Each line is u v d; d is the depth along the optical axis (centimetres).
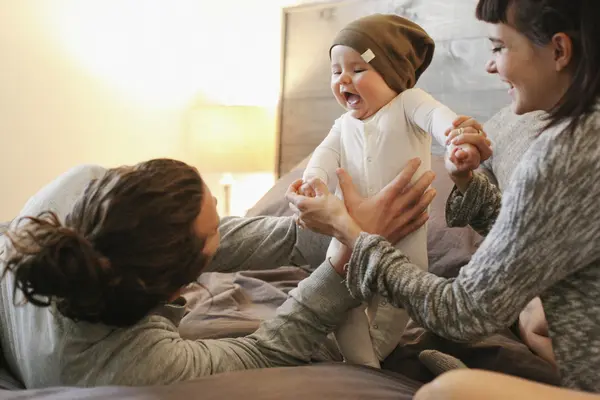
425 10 211
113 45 234
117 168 78
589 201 62
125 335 76
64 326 76
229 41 275
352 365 84
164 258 70
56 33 210
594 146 61
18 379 89
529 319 107
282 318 89
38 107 206
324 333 89
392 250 80
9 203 199
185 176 76
